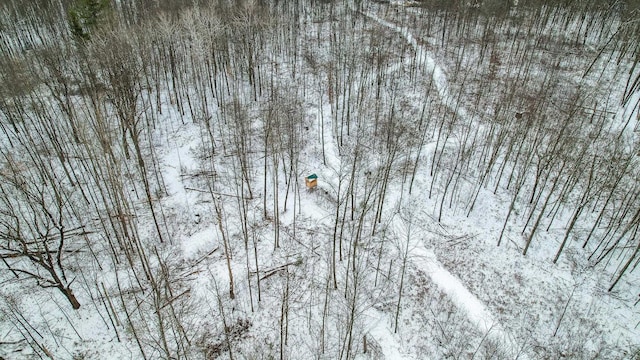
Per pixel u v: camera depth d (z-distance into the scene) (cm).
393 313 2859
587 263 3077
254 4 5619
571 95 4503
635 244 3003
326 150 4275
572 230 3269
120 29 4384
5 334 2617
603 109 4253
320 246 3331
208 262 3195
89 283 2953
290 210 3653
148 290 2948
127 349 2628
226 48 4969
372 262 3183
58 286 2595
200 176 3922
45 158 3856
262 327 2802
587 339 2634
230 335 2753
